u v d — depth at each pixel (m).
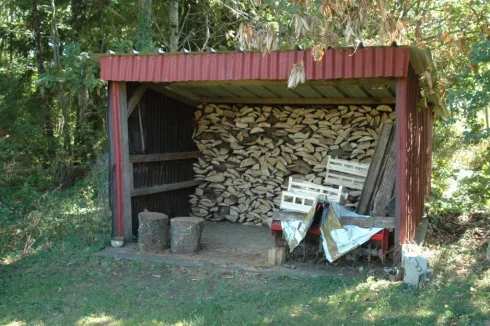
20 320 4.73
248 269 6.09
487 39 5.88
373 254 6.09
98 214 7.95
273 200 8.85
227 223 9.08
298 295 5.23
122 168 7.11
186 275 5.96
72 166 11.99
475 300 4.89
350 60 5.74
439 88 7.27
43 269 6.21
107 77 6.92
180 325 4.56
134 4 11.86
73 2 12.22
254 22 9.34
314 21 5.26
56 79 10.09
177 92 8.41
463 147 12.15
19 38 13.07
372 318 4.58
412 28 7.35
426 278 5.39
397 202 5.88
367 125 8.23
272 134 8.79
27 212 8.38
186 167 9.14
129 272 6.06
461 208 9.42
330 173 8.02
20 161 11.30
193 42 13.84
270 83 6.58
